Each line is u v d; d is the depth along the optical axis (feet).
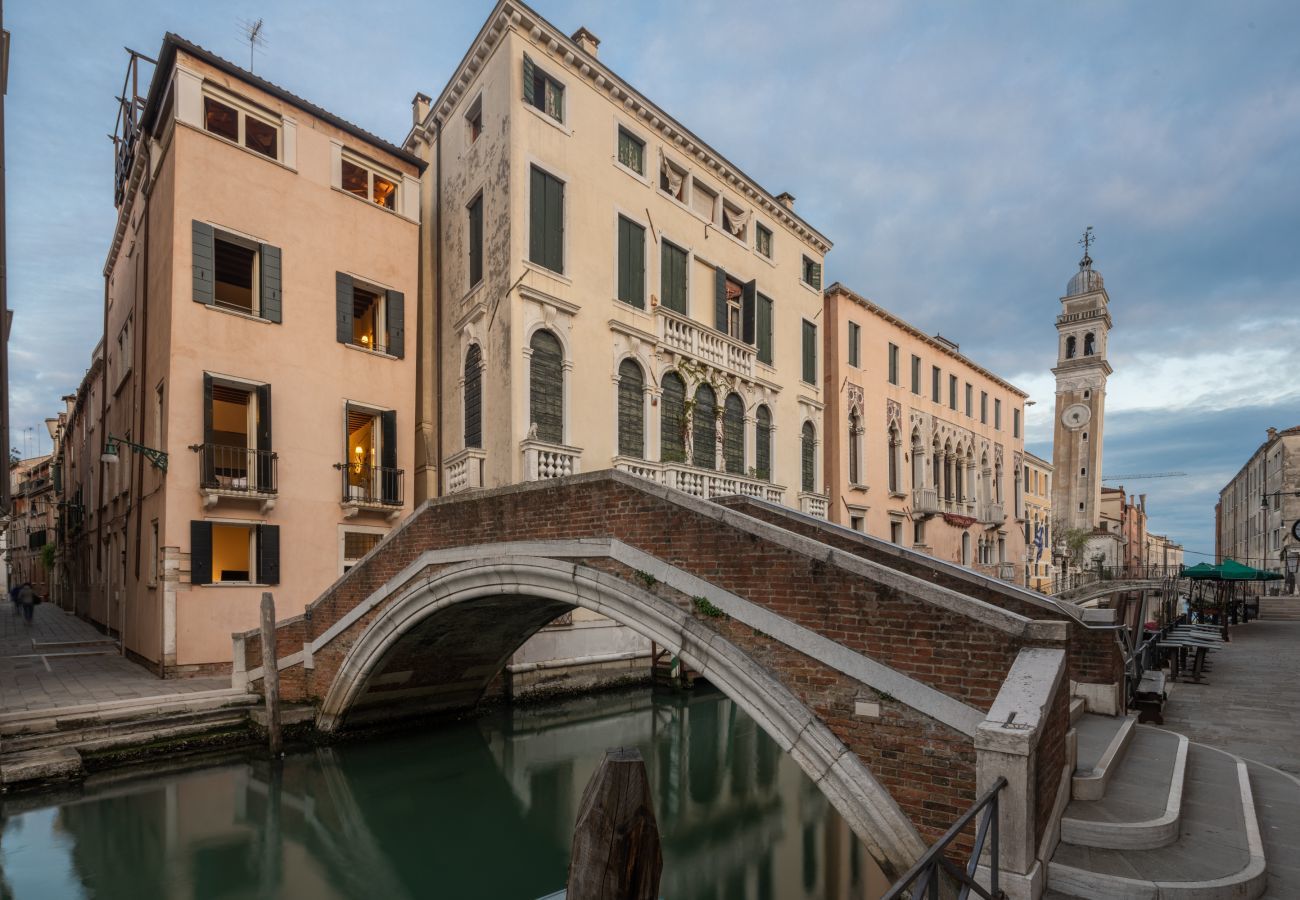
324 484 45.65
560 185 47.70
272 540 42.78
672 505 21.93
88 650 51.29
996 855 12.41
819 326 70.69
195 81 41.91
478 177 48.39
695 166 58.08
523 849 26.96
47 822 26.63
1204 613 80.48
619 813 5.57
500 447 44.11
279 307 44.42
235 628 41.19
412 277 51.83
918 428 85.51
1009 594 24.56
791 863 25.16
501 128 45.75
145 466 44.96
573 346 47.09
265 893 22.97
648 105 53.11
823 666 17.97
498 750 38.14
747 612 19.57
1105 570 117.19
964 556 93.71
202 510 40.52
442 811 30.35
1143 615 36.27
